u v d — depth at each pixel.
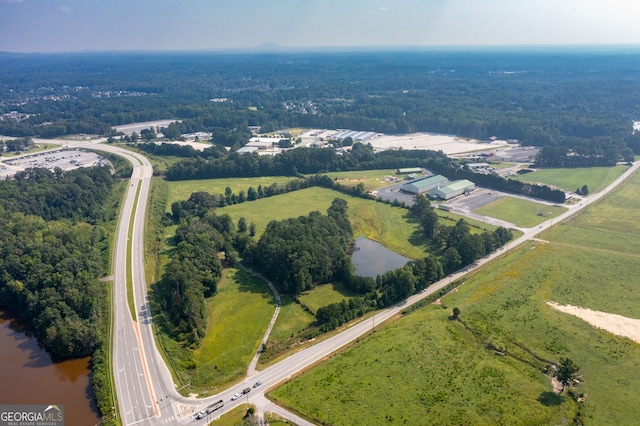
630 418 116.44
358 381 131.12
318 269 190.12
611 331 152.38
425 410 119.94
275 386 131.38
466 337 151.38
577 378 125.62
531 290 179.88
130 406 124.56
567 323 157.38
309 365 140.50
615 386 127.75
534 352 142.75
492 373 133.50
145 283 191.50
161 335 155.62
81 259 193.50
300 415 119.44
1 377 142.12
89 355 151.75
